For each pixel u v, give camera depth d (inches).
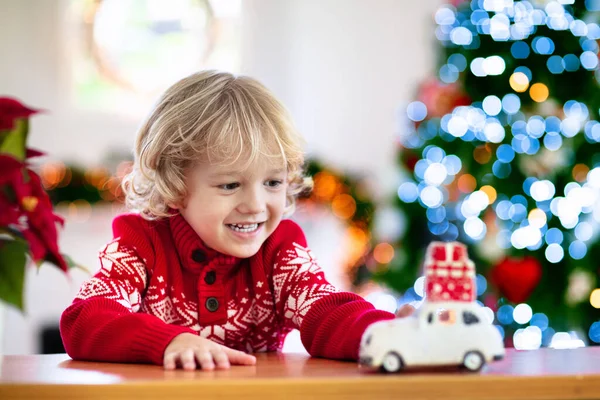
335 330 46.5
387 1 167.2
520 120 115.7
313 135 166.1
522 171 114.8
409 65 166.6
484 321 36.5
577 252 115.0
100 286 50.6
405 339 35.6
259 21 167.3
